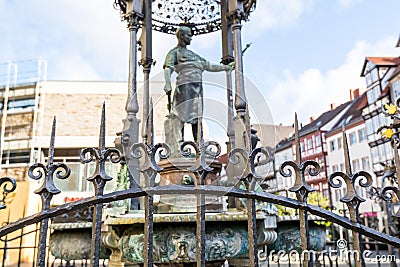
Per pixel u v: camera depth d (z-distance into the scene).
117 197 1.79
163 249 2.84
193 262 2.91
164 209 3.32
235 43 4.14
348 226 1.89
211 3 6.01
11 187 1.88
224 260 3.16
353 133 29.78
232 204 3.63
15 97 23.00
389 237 1.89
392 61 26.48
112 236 3.37
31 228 13.54
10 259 13.02
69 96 22.61
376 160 25.70
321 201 13.51
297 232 3.89
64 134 21.97
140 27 5.11
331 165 32.53
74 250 3.86
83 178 15.41
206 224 2.96
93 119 22.20
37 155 21.62
